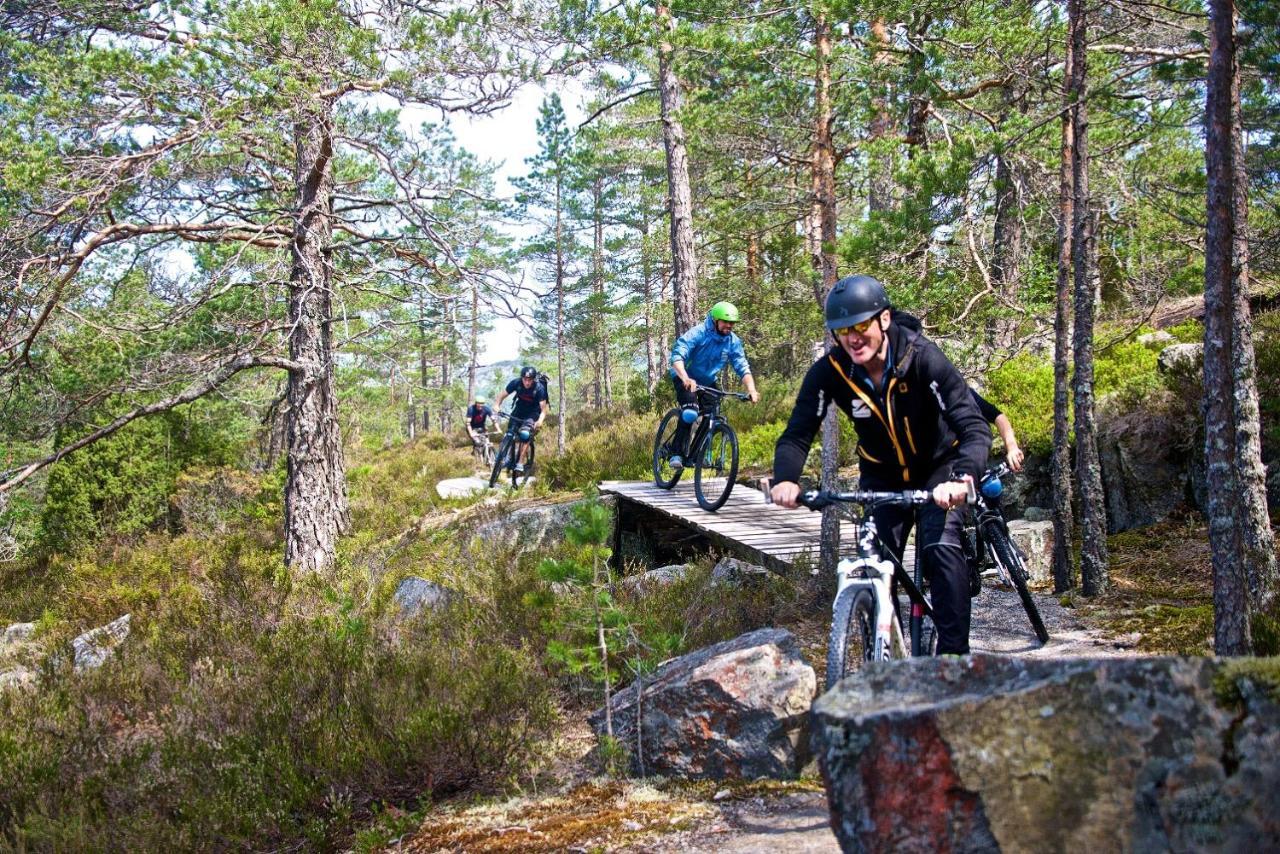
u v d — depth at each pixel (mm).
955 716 2000
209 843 4371
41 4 11766
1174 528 8922
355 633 6719
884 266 9922
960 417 3570
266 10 10023
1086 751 1930
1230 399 4391
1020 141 9227
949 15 10547
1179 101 8234
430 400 50812
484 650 6082
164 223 11711
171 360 11961
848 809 2074
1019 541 8414
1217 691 1900
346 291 14875
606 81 12797
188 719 5828
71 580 13664
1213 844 1787
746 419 17125
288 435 12922
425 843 4172
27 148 10039
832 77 10953
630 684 5688
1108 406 10055
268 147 11531
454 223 12883
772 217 18578
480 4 11242
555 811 4316
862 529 3760
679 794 4309
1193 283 11023
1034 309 10711
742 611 7117
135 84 10117
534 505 13383
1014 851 1910
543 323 12906
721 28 12508
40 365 12273
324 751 4922
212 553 14508
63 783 5152
